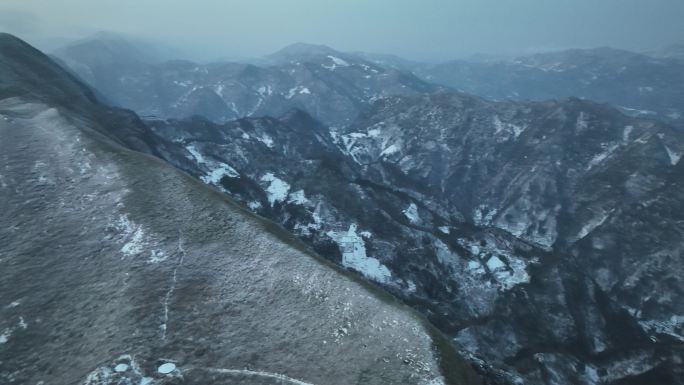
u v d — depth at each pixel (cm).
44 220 3675
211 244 3462
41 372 2391
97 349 2489
